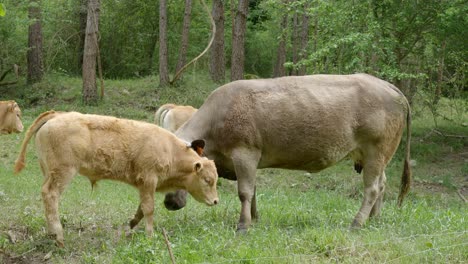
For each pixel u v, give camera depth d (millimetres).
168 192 8133
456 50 18281
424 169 17188
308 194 13469
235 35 22703
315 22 22344
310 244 7145
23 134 17984
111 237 7906
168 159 7711
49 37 29000
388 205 11109
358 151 8984
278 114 8375
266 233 7824
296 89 8578
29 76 25531
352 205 11477
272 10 29734
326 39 18578
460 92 22047
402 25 17656
